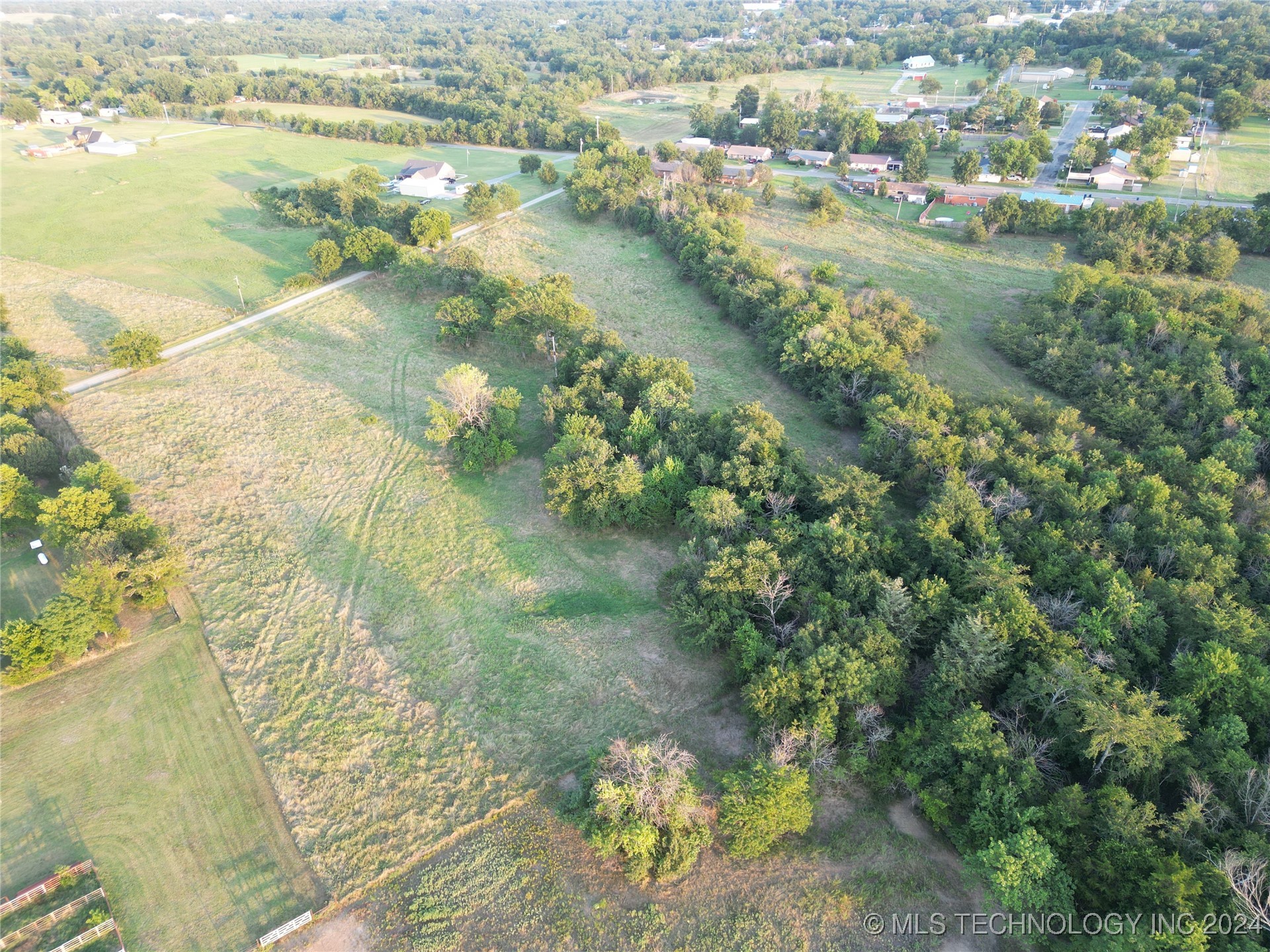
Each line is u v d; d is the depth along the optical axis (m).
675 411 82.12
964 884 45.03
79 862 47.66
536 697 58.69
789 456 76.44
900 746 50.00
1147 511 67.69
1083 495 68.81
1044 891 40.62
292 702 58.62
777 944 42.97
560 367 96.31
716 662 60.94
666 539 75.12
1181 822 42.34
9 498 72.06
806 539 65.25
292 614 66.81
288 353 109.75
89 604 60.72
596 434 81.12
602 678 60.00
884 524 70.69
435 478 84.31
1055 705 49.44
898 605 56.06
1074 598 60.19
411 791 52.03
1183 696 49.97
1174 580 58.44
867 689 51.16
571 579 70.38
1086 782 47.81
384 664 61.91
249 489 82.38
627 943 43.25
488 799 51.34
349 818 50.41
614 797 44.75
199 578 70.44
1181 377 90.00
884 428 81.50
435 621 66.19
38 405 90.81
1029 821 43.66
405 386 102.06
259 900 45.88
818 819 49.12
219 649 63.19
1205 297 108.62
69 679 60.38
